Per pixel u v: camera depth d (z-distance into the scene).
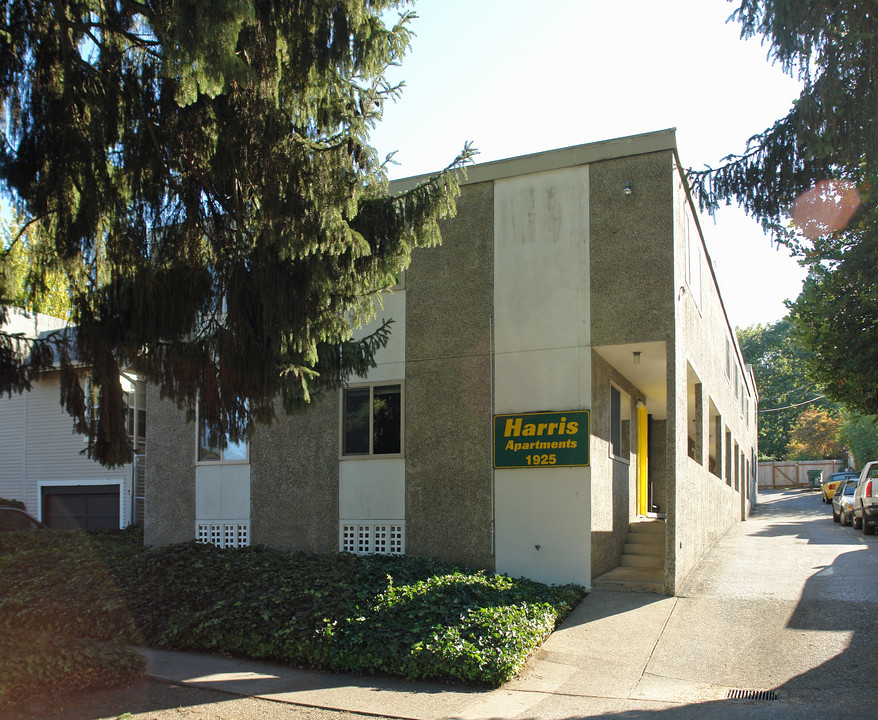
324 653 8.54
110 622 9.96
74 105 8.22
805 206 7.90
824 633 9.07
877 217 9.37
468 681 7.94
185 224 8.70
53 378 9.57
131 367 9.21
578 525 12.03
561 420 12.32
